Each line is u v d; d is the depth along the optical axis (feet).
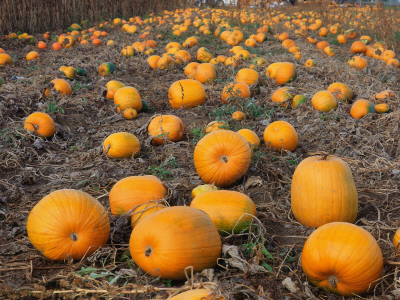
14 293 4.21
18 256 4.95
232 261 4.48
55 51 18.35
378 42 19.26
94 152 7.84
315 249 4.18
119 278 4.46
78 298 4.18
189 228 4.31
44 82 12.31
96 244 4.75
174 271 4.24
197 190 5.99
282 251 5.08
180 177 7.10
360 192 6.71
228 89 10.53
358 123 9.50
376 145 8.56
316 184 5.33
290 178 7.06
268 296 3.96
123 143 7.65
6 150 7.93
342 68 14.85
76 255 4.71
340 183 5.30
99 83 13.07
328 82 13.30
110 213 5.53
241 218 5.13
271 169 7.24
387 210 6.11
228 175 6.52
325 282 4.27
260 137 8.76
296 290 4.26
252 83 11.97
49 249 4.63
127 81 13.37
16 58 16.29
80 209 4.67
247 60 16.07
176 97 10.48
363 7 35.58
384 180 7.11
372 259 4.09
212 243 4.42
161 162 7.64
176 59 14.89
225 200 5.20
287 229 5.61
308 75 13.74
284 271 4.68
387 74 14.37
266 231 5.39
